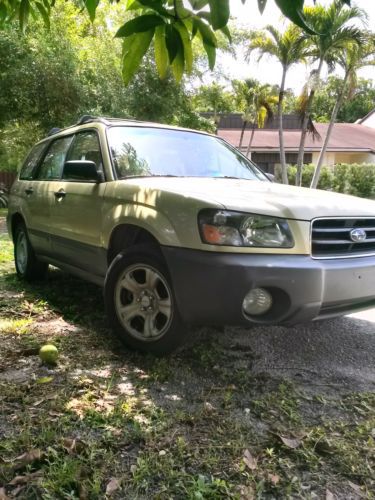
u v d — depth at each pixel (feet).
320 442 8.09
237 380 10.32
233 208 9.96
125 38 7.09
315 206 10.70
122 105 51.39
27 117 56.03
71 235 14.66
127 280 11.67
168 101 51.08
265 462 7.55
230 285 9.57
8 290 17.90
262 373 10.73
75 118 52.03
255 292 9.93
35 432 8.21
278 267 9.68
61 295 17.07
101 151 13.93
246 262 9.60
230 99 100.63
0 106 53.78
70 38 52.65
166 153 14.49
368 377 10.80
